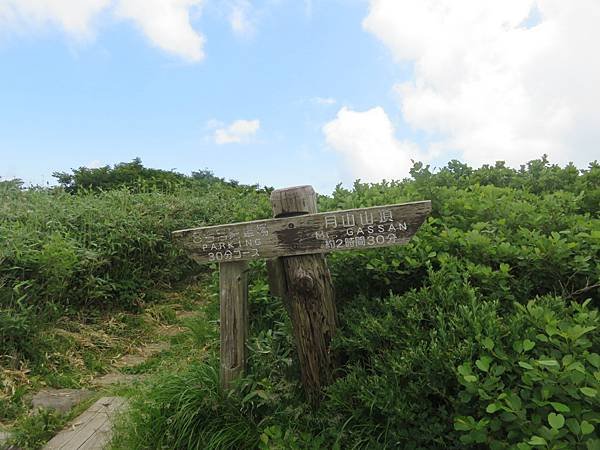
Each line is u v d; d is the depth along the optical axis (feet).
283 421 9.19
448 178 17.29
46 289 17.65
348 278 11.04
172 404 9.98
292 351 11.05
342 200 15.07
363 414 8.28
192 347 16.19
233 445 9.05
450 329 7.87
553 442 5.74
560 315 7.74
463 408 6.96
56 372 14.74
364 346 8.92
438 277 9.18
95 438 10.63
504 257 9.98
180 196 31.42
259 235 9.68
